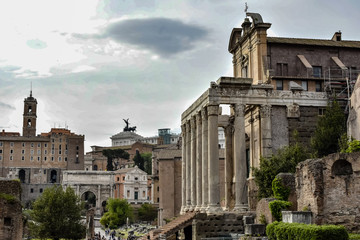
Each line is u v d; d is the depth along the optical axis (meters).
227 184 101.69
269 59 98.50
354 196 57.47
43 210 115.88
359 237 52.59
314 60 101.25
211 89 87.69
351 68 103.31
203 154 88.94
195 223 79.06
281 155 83.94
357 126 83.56
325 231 49.44
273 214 64.00
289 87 93.19
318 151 85.69
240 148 86.62
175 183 161.25
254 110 94.19
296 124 90.94
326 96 92.94
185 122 105.44
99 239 137.75
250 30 100.75
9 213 62.16
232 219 79.94
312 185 59.62
